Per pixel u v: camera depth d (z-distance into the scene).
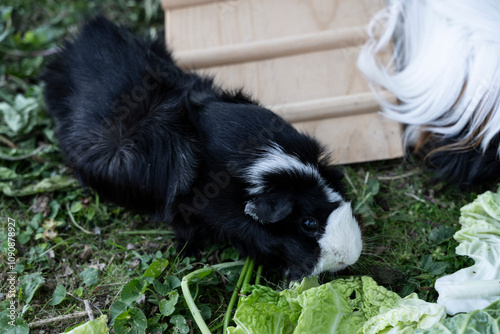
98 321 0.41
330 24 0.53
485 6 0.47
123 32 0.51
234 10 0.55
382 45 0.52
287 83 0.53
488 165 0.48
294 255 0.44
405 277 0.45
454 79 0.47
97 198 0.50
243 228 0.44
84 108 0.48
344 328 0.41
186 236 0.47
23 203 0.50
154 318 0.44
